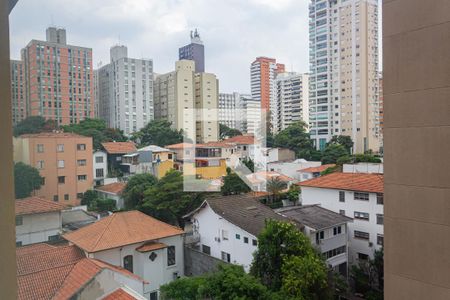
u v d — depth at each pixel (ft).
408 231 5.90
